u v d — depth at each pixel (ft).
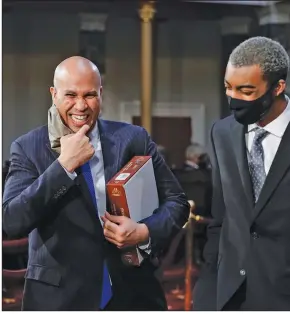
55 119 4.89
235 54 4.90
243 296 5.14
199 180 16.21
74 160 4.71
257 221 4.99
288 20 21.58
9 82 24.11
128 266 5.13
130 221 4.81
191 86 25.72
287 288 4.99
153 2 22.99
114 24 24.70
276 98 4.94
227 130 5.24
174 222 5.07
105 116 24.91
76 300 4.93
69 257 4.93
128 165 5.07
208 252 5.50
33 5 23.29
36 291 4.97
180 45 25.50
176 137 25.71
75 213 4.92
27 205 4.63
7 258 10.32
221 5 23.56
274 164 4.91
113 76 24.91
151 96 24.08
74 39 24.34
